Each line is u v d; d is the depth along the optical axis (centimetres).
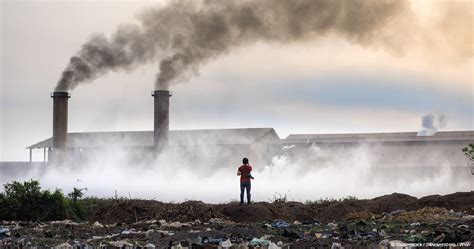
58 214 3434
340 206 3312
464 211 3072
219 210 3212
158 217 3162
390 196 3416
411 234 2245
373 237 2247
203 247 2028
